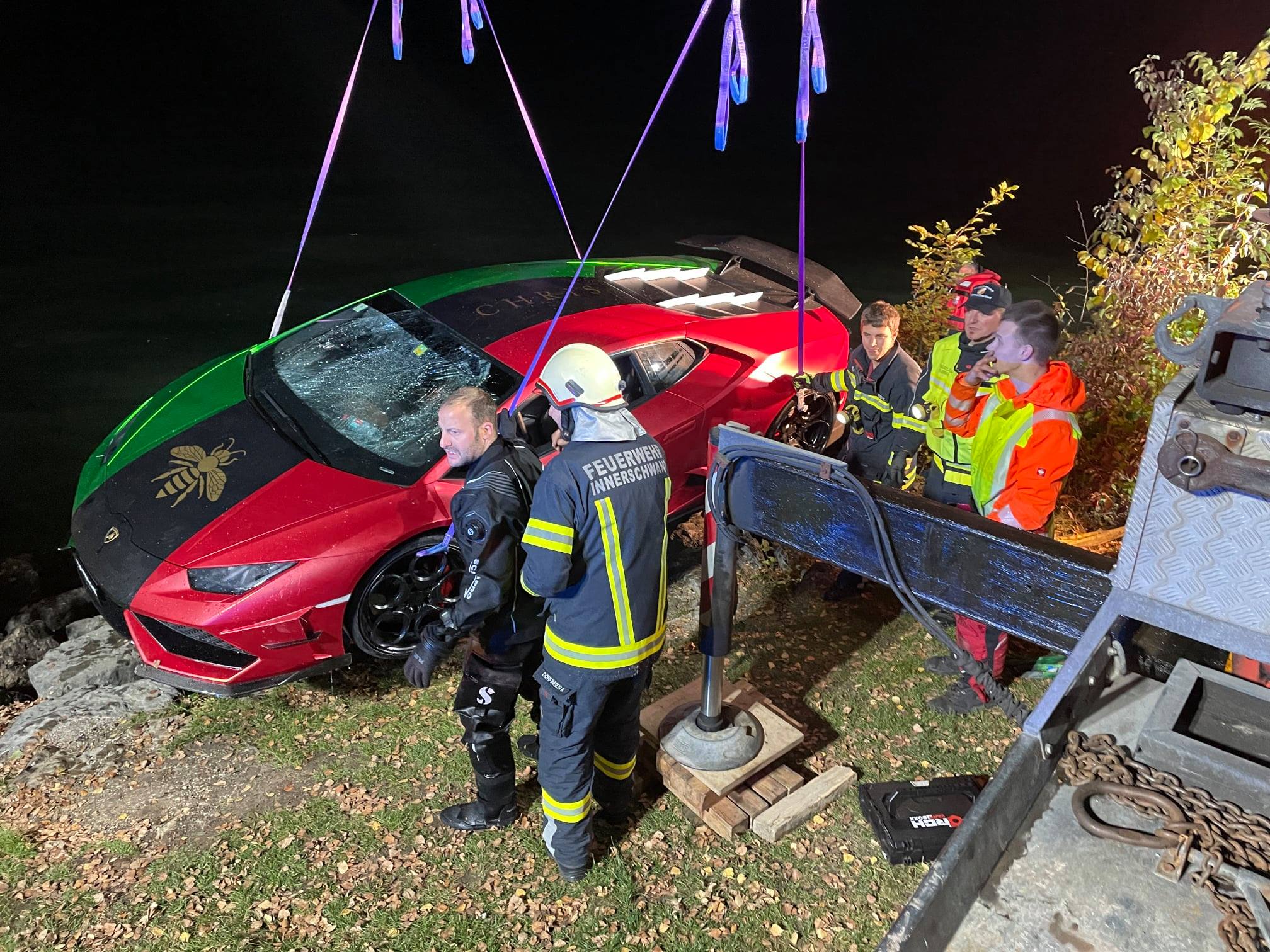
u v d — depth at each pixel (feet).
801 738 11.34
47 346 26.89
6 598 16.17
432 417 13.92
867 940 9.73
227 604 11.74
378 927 9.77
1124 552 5.14
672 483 15.43
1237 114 16.75
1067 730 5.34
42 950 9.49
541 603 9.57
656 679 13.52
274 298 30.81
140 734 12.45
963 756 12.12
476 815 10.77
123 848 10.69
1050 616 6.93
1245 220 16.31
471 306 16.10
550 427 14.17
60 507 19.33
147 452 13.82
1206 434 4.60
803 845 10.79
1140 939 4.38
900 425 13.61
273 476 13.05
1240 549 4.73
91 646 14.33
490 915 9.91
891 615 15.01
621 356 15.03
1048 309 10.59
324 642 12.46
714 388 15.76
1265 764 5.02
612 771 10.41
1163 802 4.85
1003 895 4.59
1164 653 6.30
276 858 10.59
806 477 8.13
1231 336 4.45
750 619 14.87
